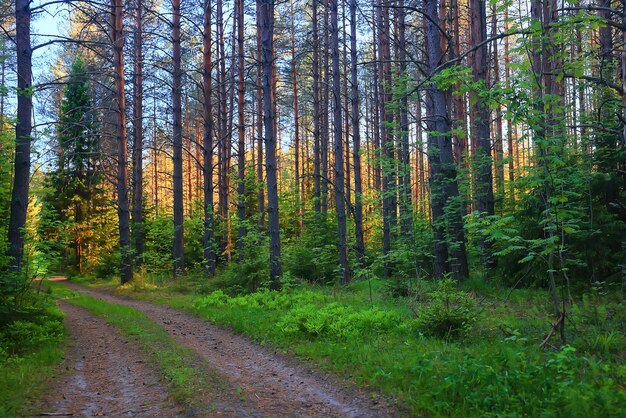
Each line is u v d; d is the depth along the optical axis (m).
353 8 18.23
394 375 5.88
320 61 27.41
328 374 6.57
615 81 10.16
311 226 22.84
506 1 6.75
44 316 9.76
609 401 4.07
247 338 9.41
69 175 30.84
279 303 12.53
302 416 5.06
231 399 5.58
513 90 6.46
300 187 32.16
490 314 9.01
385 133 23.36
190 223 21.97
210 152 21.30
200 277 20.12
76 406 5.55
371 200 16.33
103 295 19.48
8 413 5.05
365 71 29.52
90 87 29.81
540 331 7.30
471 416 4.43
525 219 11.64
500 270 12.66
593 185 10.16
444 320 7.67
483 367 5.18
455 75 7.04
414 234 14.74
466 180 15.39
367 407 5.23
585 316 7.64
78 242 31.66
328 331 8.52
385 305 10.76
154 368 7.09
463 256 13.11
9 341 8.20
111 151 33.03
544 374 4.90
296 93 29.61
